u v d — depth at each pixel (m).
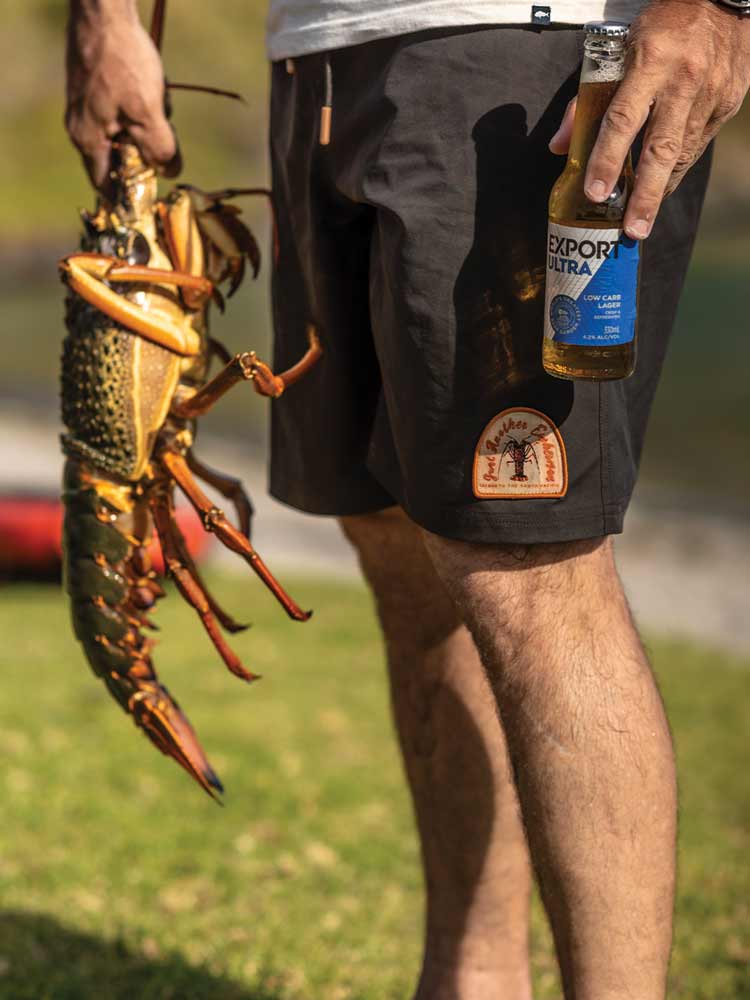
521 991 2.09
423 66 1.57
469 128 1.55
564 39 1.54
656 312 1.68
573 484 1.54
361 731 5.82
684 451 23.19
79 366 1.83
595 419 1.54
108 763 4.63
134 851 3.68
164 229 1.89
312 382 1.89
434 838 2.06
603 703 1.54
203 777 1.88
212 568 11.57
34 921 3.02
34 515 10.22
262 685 6.87
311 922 3.12
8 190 55.53
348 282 1.82
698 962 2.85
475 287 1.55
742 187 72.81
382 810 4.39
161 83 1.96
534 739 1.56
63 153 58.28
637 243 1.46
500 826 2.01
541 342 1.53
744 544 16.53
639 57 1.38
